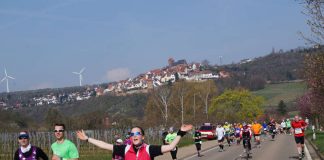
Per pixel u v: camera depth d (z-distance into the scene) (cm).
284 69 18238
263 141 4297
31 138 3341
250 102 9812
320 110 2906
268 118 10462
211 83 9412
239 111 9775
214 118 7319
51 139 3484
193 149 3500
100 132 3931
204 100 9175
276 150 3109
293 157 2545
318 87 2281
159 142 4319
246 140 2589
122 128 4425
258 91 16038
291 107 12681
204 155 2914
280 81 17312
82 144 3803
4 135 3416
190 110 8781
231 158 2608
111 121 5562
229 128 3975
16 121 5966
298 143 2333
